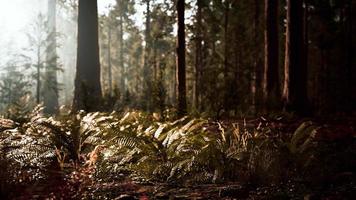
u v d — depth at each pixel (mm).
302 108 15125
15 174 6273
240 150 6957
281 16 33344
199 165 6922
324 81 38219
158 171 6805
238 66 31359
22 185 6121
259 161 6523
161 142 7930
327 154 7480
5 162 6188
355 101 26453
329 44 37969
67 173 6965
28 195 5703
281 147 7133
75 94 16922
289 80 15344
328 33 37938
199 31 33500
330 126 11383
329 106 27438
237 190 5969
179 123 10961
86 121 9266
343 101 27375
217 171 6523
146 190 6113
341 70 37375
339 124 12102
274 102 15719
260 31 32062
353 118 13984
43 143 8453
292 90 15266
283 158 6801
